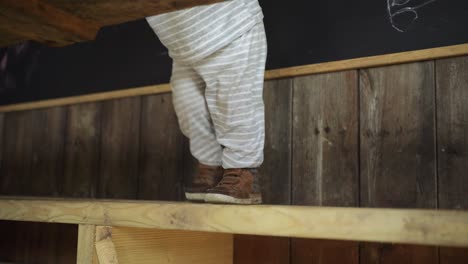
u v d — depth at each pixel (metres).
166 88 1.96
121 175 2.07
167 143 1.96
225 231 1.12
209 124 1.40
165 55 2.03
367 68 1.54
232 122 1.29
